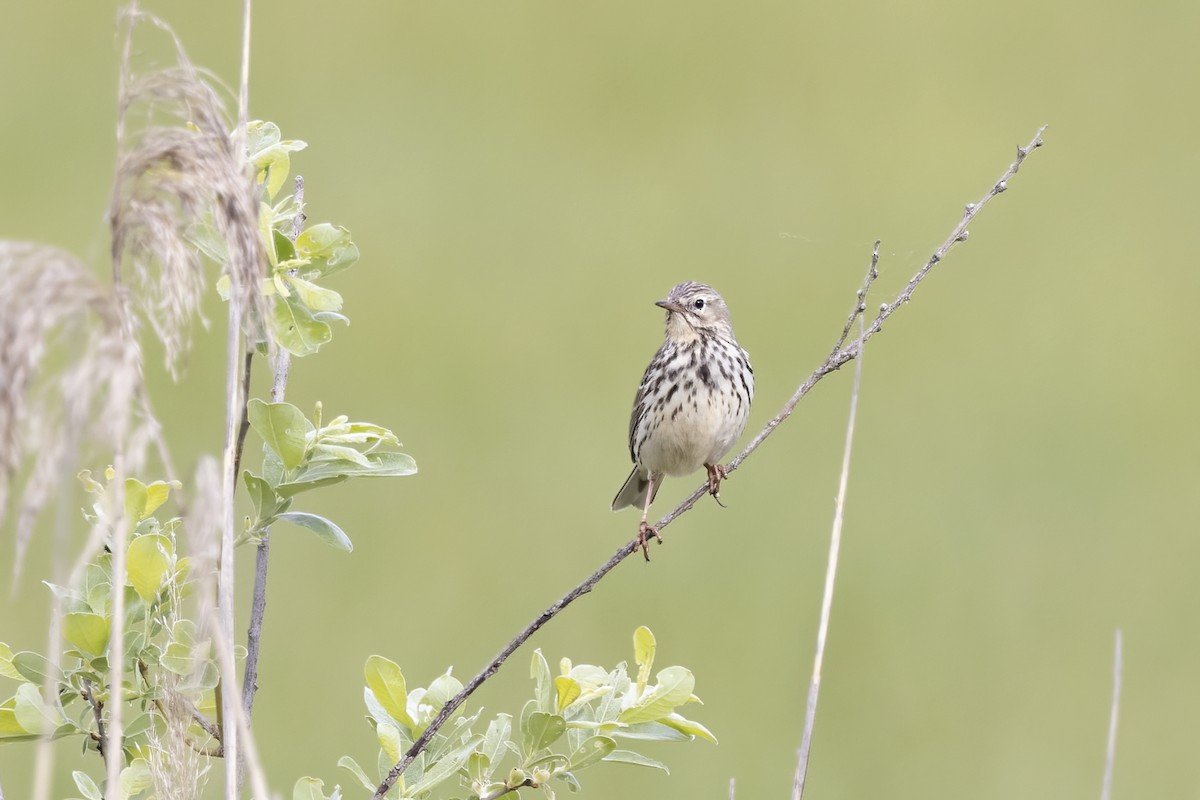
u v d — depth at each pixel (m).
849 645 14.67
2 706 5.11
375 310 20.14
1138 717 14.06
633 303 20.77
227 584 4.87
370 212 22.59
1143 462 18.27
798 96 26.80
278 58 26.28
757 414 18.77
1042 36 29.52
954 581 15.99
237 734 4.95
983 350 20.61
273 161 5.36
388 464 5.52
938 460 18.12
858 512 17.03
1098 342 20.77
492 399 18.36
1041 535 16.89
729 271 21.62
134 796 5.34
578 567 15.21
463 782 5.61
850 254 22.12
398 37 27.59
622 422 17.95
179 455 14.35
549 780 5.56
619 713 5.54
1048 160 25.38
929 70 27.69
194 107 4.41
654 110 26.16
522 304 20.55
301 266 5.42
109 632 5.12
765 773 12.69
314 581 14.44
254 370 6.84
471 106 25.77
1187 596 15.91
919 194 24.00
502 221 22.66
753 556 16.02
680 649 14.25
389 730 5.56
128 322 4.10
